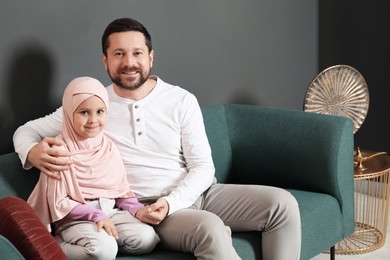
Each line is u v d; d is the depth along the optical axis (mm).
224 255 2359
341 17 4418
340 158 3059
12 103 2734
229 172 3305
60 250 1897
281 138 3186
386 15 4254
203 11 3557
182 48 3459
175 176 2721
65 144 2451
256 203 2693
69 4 2893
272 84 4109
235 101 3840
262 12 3967
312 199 3014
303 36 4363
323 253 3510
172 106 2752
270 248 2660
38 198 2420
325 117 3127
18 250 1824
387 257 3447
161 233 2486
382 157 3635
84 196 2443
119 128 2688
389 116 4340
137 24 2666
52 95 2875
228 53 3750
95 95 2436
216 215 2520
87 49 2988
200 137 2771
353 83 3643
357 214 4047
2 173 2459
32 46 2775
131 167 2676
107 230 2309
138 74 2650
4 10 2670
